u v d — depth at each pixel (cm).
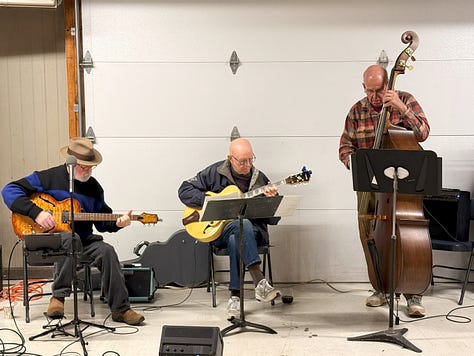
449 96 466
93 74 464
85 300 427
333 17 461
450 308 404
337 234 474
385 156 317
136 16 462
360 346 335
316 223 474
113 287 373
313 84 465
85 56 462
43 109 492
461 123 467
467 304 413
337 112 467
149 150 469
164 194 472
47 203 377
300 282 476
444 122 467
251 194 357
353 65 464
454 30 461
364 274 476
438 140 469
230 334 354
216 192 410
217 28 462
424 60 463
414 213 352
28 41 487
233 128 469
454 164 469
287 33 462
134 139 469
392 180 321
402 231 348
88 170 383
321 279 476
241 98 467
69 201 380
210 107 468
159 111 467
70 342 342
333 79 465
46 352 327
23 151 495
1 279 443
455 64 463
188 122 468
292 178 346
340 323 375
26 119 493
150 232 473
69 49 467
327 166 470
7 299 430
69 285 379
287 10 461
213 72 466
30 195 379
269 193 355
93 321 380
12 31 486
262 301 384
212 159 471
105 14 461
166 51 464
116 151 469
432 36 462
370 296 416
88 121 467
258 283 378
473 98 466
